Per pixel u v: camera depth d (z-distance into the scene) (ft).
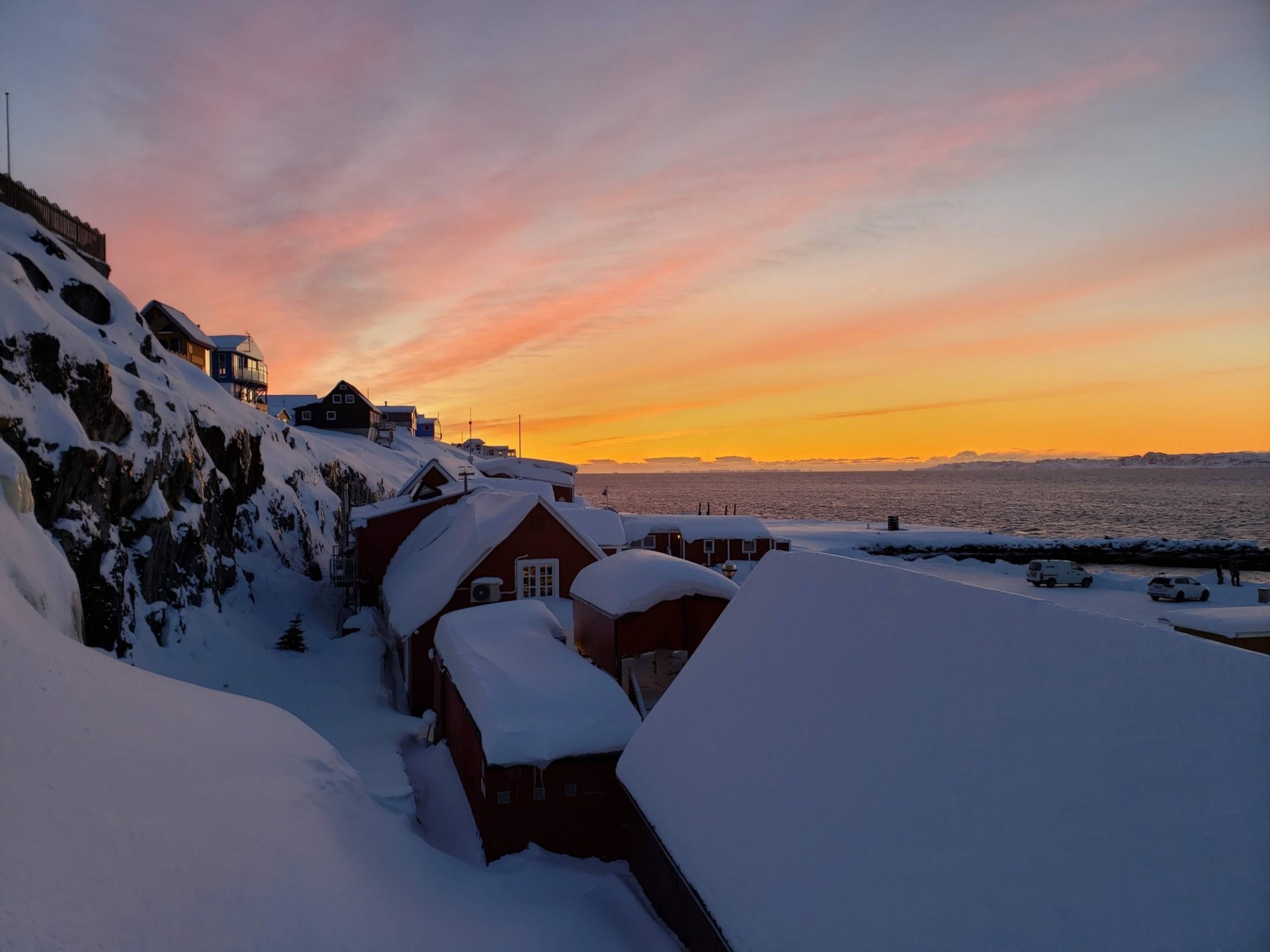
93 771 21.90
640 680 54.85
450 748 50.03
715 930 21.85
